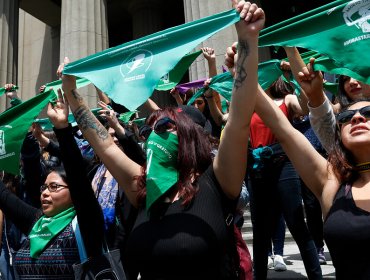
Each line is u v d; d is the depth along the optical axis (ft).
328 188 5.78
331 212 5.45
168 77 11.16
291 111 10.69
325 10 6.52
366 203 5.15
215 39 22.16
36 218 8.37
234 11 6.15
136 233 5.80
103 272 6.88
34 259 7.40
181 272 5.20
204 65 21.44
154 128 6.23
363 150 5.49
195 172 5.93
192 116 8.07
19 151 9.05
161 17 42.39
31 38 47.03
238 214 8.83
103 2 29.94
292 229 9.82
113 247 8.11
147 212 5.82
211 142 7.31
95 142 6.95
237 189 5.71
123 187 6.75
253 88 5.45
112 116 9.36
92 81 6.81
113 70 6.79
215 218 5.50
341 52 6.13
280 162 10.11
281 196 10.01
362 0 6.13
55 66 43.42
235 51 6.07
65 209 7.83
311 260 9.52
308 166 5.95
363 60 5.91
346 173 5.65
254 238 10.52
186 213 5.53
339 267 5.16
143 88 6.34
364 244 4.90
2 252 10.51
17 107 9.27
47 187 7.93
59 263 7.21
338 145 5.82
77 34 27.58
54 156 11.66
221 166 5.69
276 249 13.05
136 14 41.83
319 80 6.47
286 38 6.69
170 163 6.03
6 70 32.50
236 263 5.75
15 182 10.66
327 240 5.34
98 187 9.27
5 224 10.50
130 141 9.20
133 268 6.01
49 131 12.83
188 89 14.33
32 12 42.27
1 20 33.24
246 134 5.56
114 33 50.21
